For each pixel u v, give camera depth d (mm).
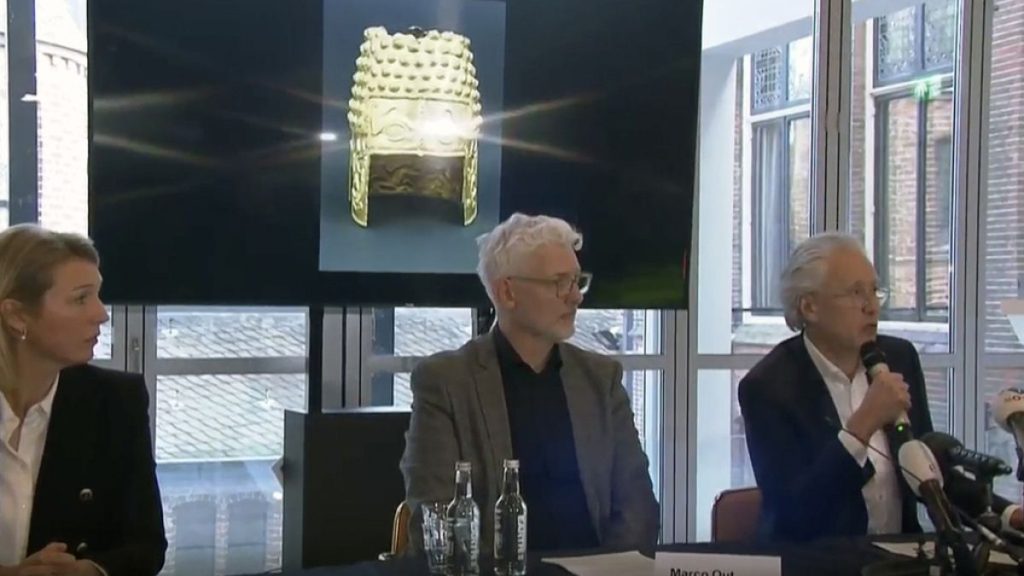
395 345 4012
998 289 4898
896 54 4797
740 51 4906
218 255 3383
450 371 2264
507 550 1766
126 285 3289
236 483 3896
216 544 3871
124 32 3217
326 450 3342
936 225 4879
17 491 2020
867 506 2283
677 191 3893
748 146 4879
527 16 3678
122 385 2203
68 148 3666
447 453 2184
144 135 3270
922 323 4852
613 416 2357
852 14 4703
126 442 2170
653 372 4484
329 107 3473
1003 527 1865
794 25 4801
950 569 1768
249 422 3908
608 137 3797
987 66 4840
